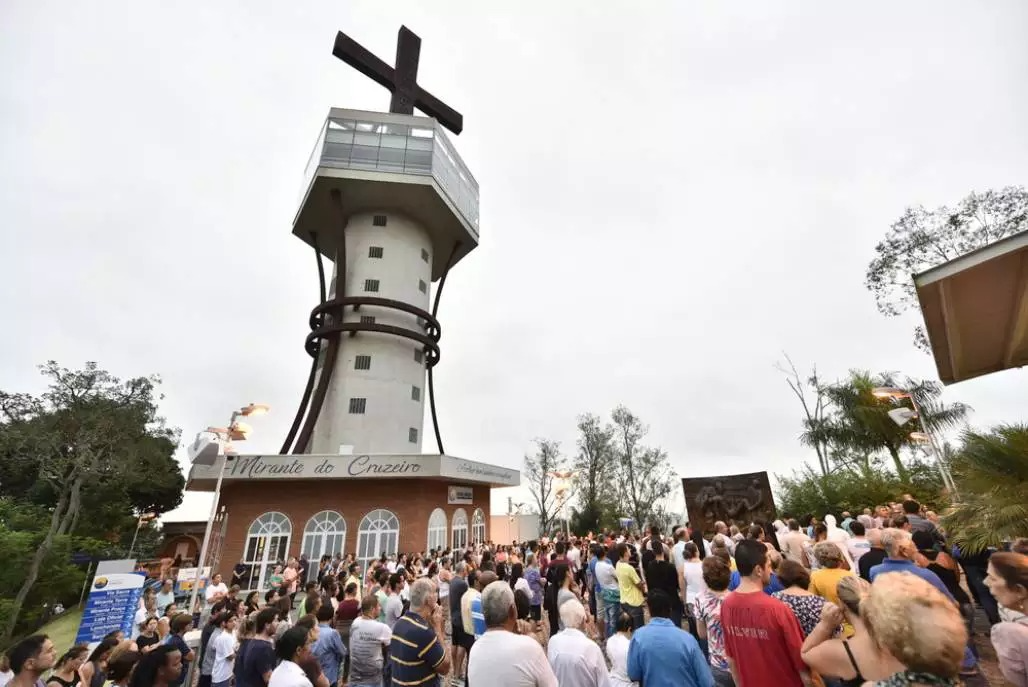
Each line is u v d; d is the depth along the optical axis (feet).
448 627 42.14
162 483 146.72
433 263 136.87
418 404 106.93
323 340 107.34
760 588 12.67
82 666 18.92
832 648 9.98
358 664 19.20
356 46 122.83
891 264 81.15
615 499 148.77
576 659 13.03
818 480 69.77
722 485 72.84
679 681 11.84
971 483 26.89
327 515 80.89
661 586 21.34
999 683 19.76
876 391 48.24
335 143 107.96
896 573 7.28
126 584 40.91
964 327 24.06
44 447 118.52
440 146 116.67
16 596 89.71
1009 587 10.93
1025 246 18.72
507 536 160.45
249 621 18.33
